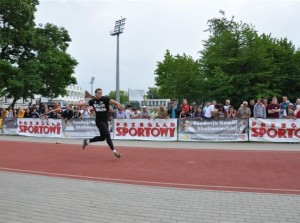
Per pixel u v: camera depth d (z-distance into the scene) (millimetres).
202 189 6820
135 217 5148
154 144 14867
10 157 11367
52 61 34656
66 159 10828
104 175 8273
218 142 15469
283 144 14359
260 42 34250
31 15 32562
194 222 4926
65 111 18547
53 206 5707
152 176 8125
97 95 10422
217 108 16406
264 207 5602
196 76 34906
